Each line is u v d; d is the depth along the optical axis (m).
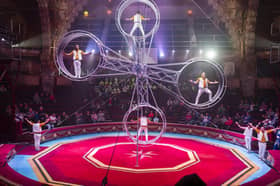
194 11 31.09
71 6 25.16
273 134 16.50
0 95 20.75
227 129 19.53
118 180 10.13
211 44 27.19
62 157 13.55
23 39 25.05
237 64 25.19
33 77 24.25
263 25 25.05
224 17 24.69
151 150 15.37
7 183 8.58
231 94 24.67
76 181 9.91
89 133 21.08
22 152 14.57
